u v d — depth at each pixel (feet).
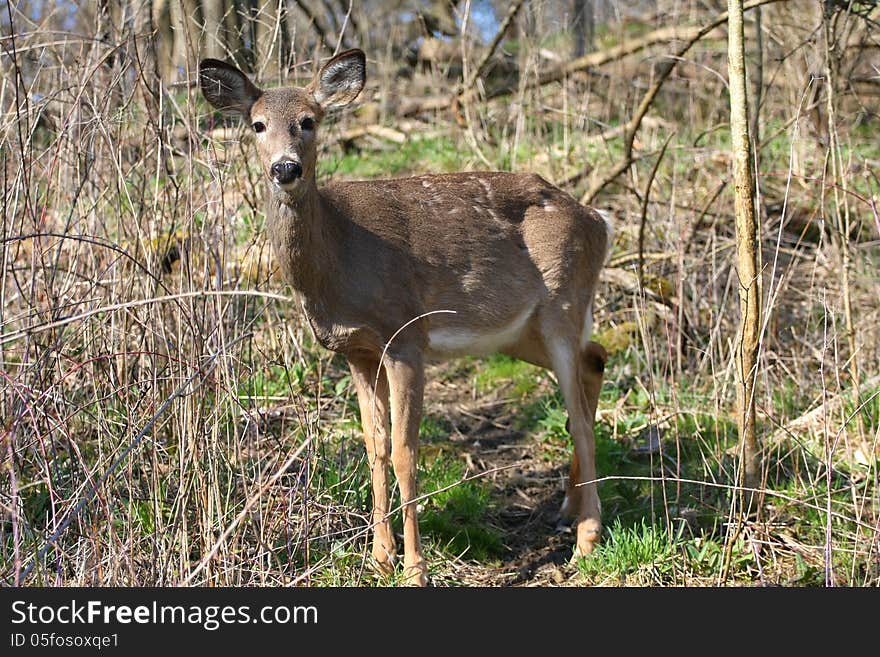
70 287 24.25
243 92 22.35
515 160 40.14
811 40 30.89
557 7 51.08
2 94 23.91
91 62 26.16
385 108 49.21
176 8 30.63
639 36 53.52
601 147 42.09
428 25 55.21
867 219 36.63
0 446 20.08
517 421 30.73
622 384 31.63
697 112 45.50
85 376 24.21
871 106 48.06
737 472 22.68
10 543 21.06
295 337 30.91
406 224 23.65
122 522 21.44
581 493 24.56
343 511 22.29
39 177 25.20
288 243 21.50
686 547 22.79
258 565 20.20
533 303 25.20
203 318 22.76
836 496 24.38
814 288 33.65
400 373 22.58
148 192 27.45
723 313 31.83
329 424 28.81
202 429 21.33
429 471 26.63
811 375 30.14
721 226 36.99
